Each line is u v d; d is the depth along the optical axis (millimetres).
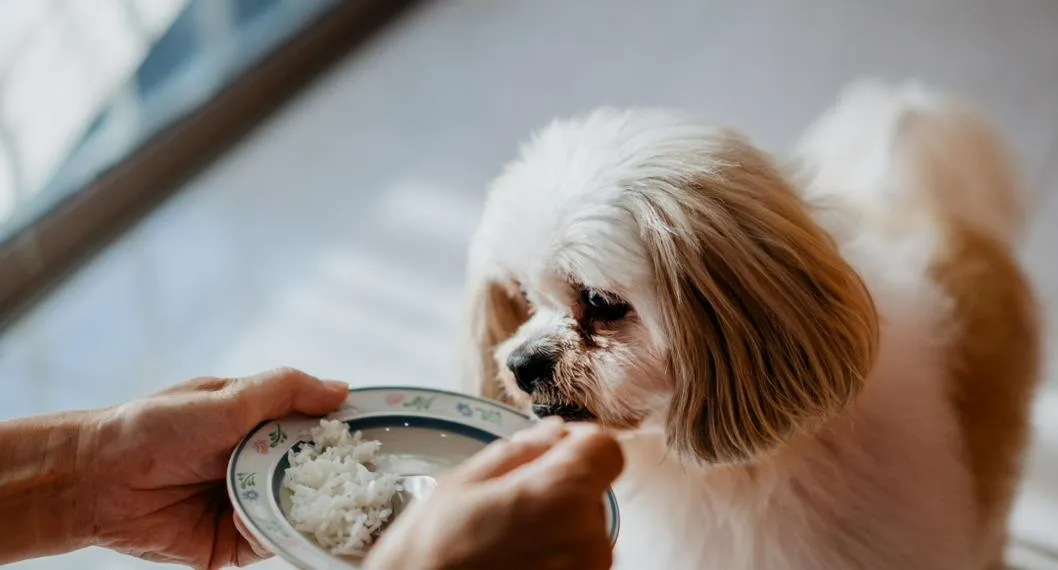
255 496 952
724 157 1283
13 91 2439
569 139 1365
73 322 2270
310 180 2777
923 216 1622
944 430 1364
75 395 2059
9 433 1097
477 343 1475
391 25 3572
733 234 1225
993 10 3693
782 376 1233
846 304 1252
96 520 1104
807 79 3242
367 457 1028
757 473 1294
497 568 730
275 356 2193
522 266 1314
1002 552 1716
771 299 1222
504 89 3215
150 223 2584
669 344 1242
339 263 2486
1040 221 2555
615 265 1228
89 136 2629
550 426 829
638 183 1254
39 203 2451
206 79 2945
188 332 2250
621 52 3426
